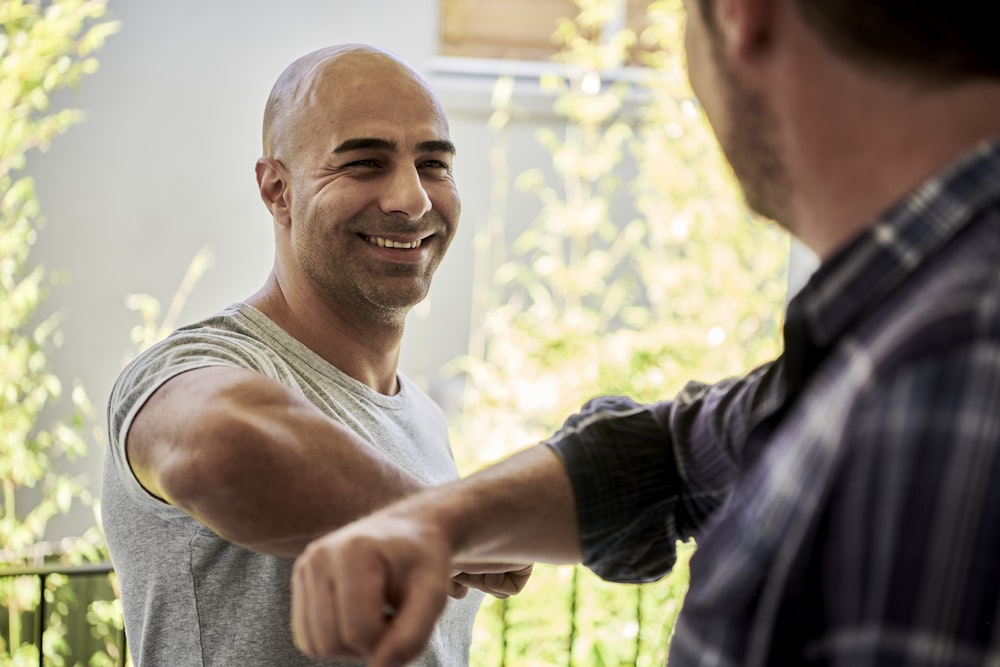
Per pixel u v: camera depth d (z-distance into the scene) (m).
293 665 1.51
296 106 1.78
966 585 0.48
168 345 1.55
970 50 0.56
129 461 1.42
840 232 0.62
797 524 0.54
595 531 0.95
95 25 4.52
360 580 0.66
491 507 0.86
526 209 5.04
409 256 1.77
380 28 4.71
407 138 1.75
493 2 5.22
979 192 0.54
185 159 4.61
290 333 1.79
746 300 4.63
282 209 1.82
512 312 4.70
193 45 4.59
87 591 3.89
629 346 4.21
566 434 0.98
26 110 4.15
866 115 0.59
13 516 3.95
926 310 0.52
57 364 4.51
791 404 0.65
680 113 4.62
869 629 0.49
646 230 5.06
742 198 0.71
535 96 5.00
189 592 1.53
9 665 3.53
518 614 3.63
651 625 3.58
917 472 0.49
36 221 4.47
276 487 1.23
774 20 0.62
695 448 0.98
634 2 5.23
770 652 0.55
